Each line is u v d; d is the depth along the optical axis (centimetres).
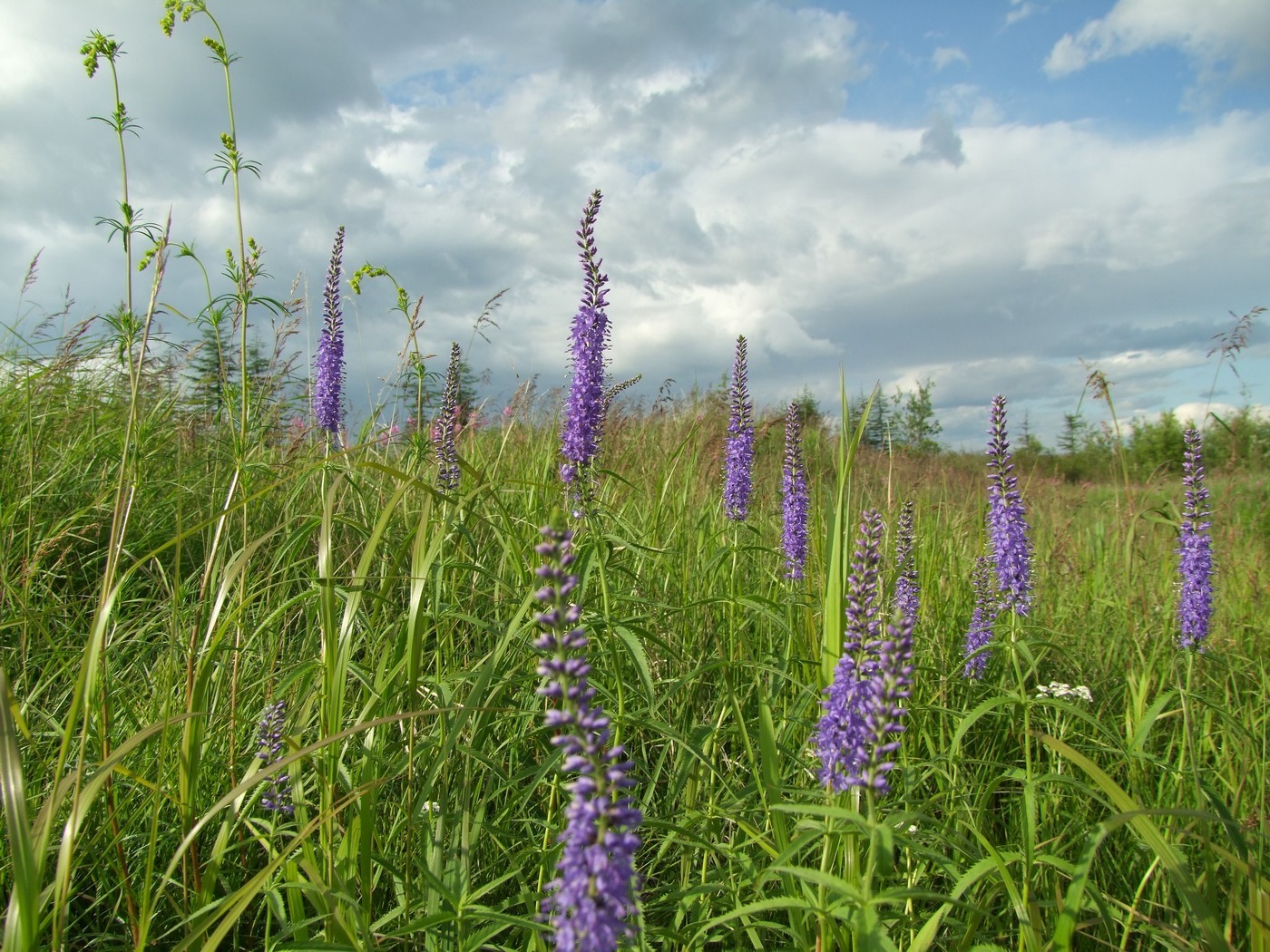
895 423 1520
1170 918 385
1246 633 694
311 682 389
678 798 436
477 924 342
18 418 679
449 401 561
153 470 713
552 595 218
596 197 461
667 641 540
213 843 390
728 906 360
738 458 638
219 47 480
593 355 450
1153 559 815
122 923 353
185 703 388
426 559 343
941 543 785
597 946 192
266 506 660
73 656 472
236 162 484
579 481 446
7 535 528
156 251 459
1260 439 1277
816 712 411
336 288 655
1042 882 384
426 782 354
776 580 622
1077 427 1222
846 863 284
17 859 231
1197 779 373
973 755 510
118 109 438
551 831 359
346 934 271
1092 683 597
